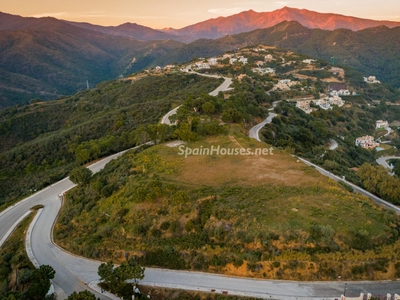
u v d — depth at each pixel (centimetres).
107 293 4134
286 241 4156
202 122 8894
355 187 6738
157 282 4091
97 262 4750
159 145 7856
